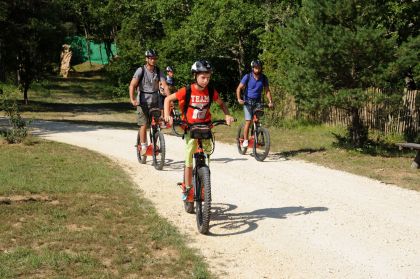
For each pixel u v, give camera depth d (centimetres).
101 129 1895
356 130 1371
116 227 679
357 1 1254
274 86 2167
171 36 3084
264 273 566
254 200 864
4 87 3102
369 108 1762
